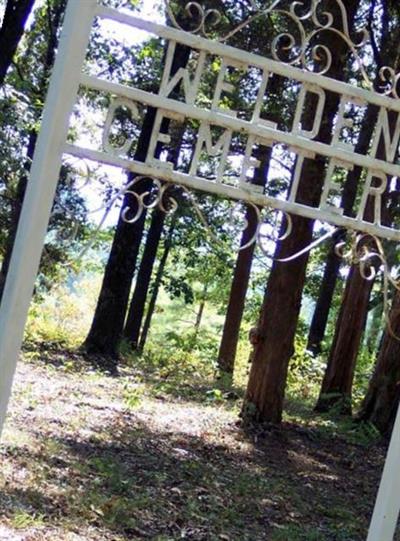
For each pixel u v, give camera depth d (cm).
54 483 646
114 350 1670
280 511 739
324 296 2180
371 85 344
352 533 698
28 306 292
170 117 313
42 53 1928
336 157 332
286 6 977
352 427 1241
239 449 989
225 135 320
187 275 2922
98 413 1008
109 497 645
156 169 311
